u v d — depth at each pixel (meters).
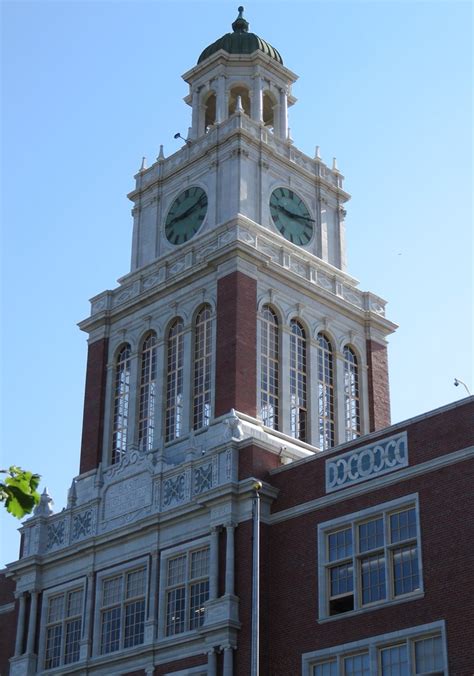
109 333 63.91
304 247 64.44
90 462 60.22
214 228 60.72
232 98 70.81
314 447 57.25
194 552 50.59
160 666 49.56
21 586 57.88
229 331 56.50
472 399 43.31
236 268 57.81
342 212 67.88
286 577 47.16
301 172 66.50
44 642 56.03
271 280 59.56
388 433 45.84
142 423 59.88
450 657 40.09
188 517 51.25
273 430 55.28
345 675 43.53
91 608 54.06
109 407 61.81
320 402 59.62
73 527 57.22
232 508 49.03
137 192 68.19
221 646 46.69
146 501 53.75
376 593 43.84
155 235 65.88
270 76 69.75
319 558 46.22
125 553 53.72
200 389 57.59
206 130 69.44
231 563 48.03
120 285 64.50
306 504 47.69
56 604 56.53
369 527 45.19
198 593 49.53
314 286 61.38
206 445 54.09
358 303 64.38
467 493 42.00
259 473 49.66
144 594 51.88
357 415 61.69
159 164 67.75
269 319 58.91
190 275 59.94
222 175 63.78
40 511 59.22
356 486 46.03
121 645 51.88
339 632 44.16
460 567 41.12
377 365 63.38
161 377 59.62
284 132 68.88
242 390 55.09
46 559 57.44
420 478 43.84
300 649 45.22
